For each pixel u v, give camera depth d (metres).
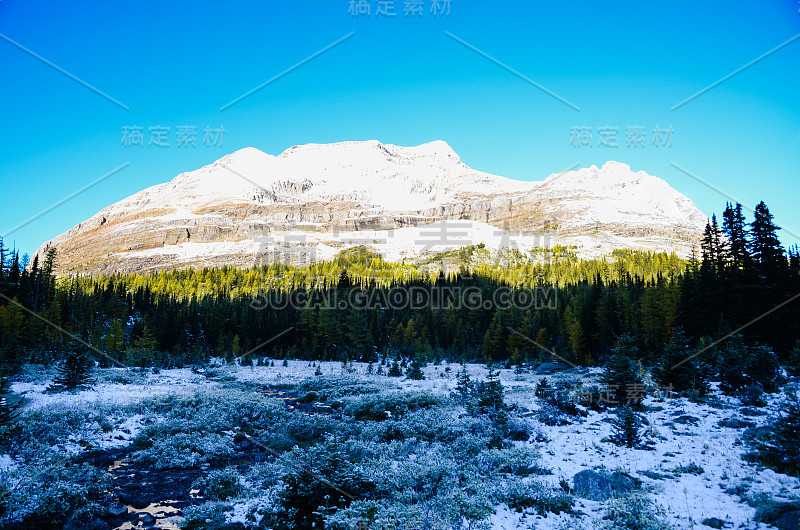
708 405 19.92
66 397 26.52
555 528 10.80
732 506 11.27
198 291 138.62
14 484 13.80
